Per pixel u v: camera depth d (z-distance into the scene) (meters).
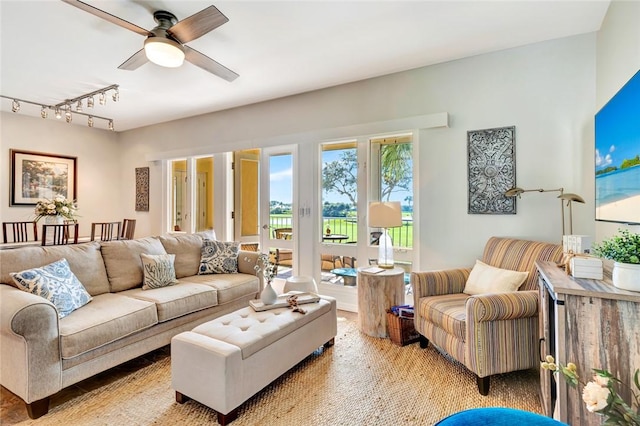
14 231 4.43
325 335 2.69
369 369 2.43
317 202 4.10
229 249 3.74
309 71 3.44
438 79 3.31
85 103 4.49
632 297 1.33
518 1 2.26
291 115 4.25
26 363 1.82
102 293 2.77
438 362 2.54
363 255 3.80
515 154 2.96
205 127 5.08
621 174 1.80
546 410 1.76
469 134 3.16
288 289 3.20
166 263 3.08
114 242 3.07
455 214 3.24
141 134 5.89
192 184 5.36
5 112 4.91
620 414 1.16
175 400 2.05
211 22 2.12
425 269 3.39
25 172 5.11
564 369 1.30
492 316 2.06
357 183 3.85
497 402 2.02
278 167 4.46
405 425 1.82
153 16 2.38
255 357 1.97
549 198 2.83
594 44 2.67
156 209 5.70
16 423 1.82
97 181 5.95
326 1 2.23
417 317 2.74
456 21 2.51
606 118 2.04
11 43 2.79
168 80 3.65
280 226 4.46
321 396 2.09
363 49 2.96
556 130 2.80
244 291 3.35
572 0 2.25
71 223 4.36
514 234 2.97
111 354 2.22
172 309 2.62
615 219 1.89
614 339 1.37
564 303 1.45
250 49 2.93
